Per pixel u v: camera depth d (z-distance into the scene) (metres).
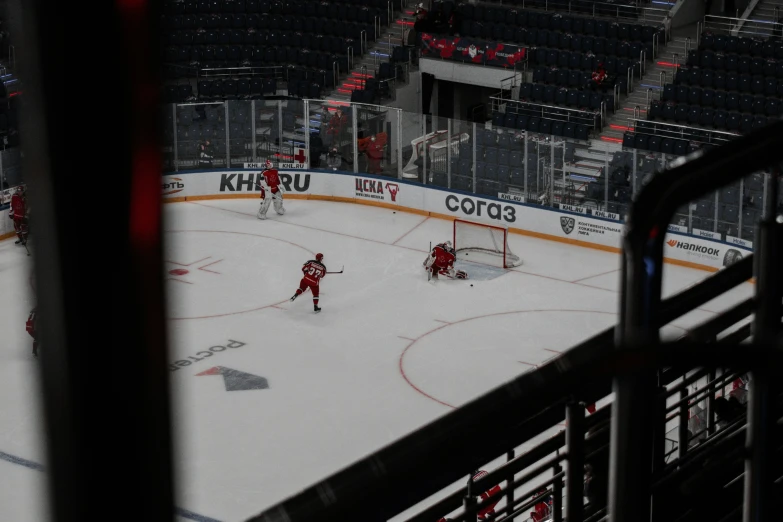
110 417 1.20
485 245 29.81
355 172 34.69
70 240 1.16
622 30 38.00
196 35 40.66
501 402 1.86
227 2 41.50
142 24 1.15
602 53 37.75
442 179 33.09
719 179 1.97
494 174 32.03
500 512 3.41
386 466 1.87
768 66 35.00
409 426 20.72
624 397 2.11
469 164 32.44
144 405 1.22
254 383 22.47
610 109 35.50
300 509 1.75
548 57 37.94
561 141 30.72
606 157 29.97
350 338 24.73
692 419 12.61
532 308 26.42
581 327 25.31
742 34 37.41
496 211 32.16
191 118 34.59
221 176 35.22
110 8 1.13
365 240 31.56
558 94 36.12
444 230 32.44
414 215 33.72
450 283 28.06
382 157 34.25
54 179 1.15
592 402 3.52
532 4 41.12
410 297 27.17
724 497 3.93
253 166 35.31
